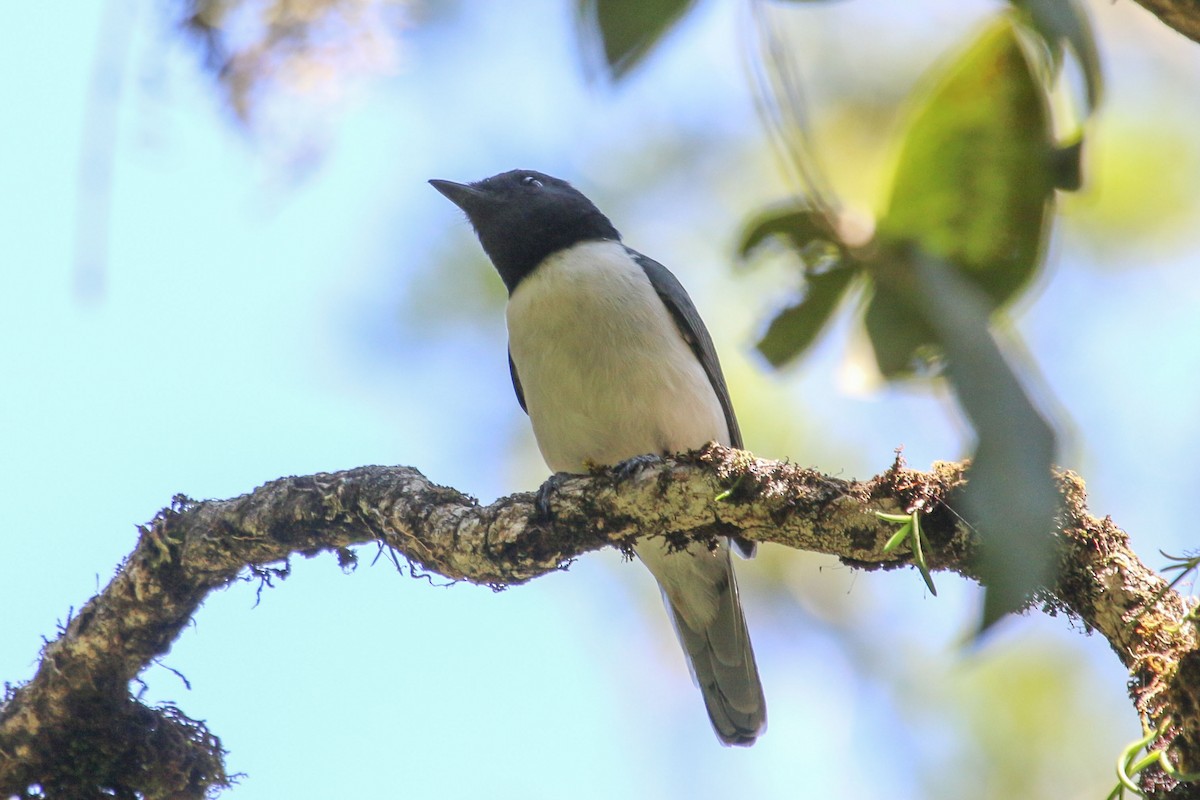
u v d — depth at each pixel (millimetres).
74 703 7824
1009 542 3715
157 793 7887
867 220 6152
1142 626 5086
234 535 7766
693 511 6812
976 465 3867
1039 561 3688
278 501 7781
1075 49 4594
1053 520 3742
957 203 5723
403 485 7680
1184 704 4754
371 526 7672
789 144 6023
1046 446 3854
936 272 4996
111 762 7820
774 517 6492
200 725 8117
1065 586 5402
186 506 8023
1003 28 5496
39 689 7855
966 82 5582
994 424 3902
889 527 6008
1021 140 5598
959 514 5836
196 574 7852
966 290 4883
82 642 7844
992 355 4078
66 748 7812
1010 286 5781
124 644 7875
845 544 6223
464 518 7449
